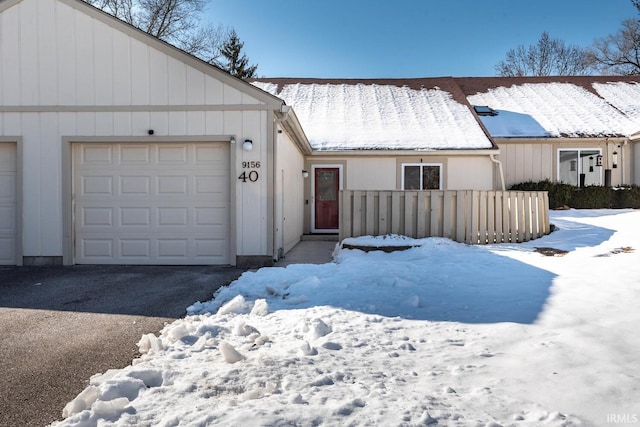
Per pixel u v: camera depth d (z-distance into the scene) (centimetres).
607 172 1487
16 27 797
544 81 1934
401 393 264
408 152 1302
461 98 1650
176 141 791
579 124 1561
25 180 798
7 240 809
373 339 368
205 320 441
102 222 805
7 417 260
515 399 254
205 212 800
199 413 239
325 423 229
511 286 531
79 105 796
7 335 409
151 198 803
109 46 792
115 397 268
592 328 369
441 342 358
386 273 602
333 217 1348
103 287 616
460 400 254
